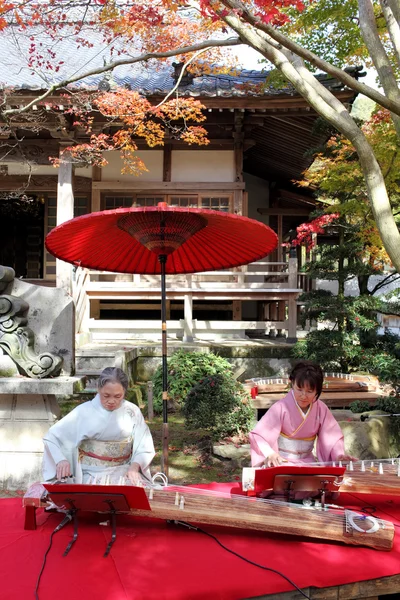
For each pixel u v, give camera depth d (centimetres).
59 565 271
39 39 1030
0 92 838
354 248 909
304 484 323
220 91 929
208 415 583
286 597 260
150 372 928
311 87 456
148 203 1161
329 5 652
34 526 314
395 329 1391
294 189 1539
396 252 439
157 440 652
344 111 457
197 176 1148
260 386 680
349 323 923
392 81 467
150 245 380
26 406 481
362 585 273
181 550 290
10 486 480
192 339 1021
